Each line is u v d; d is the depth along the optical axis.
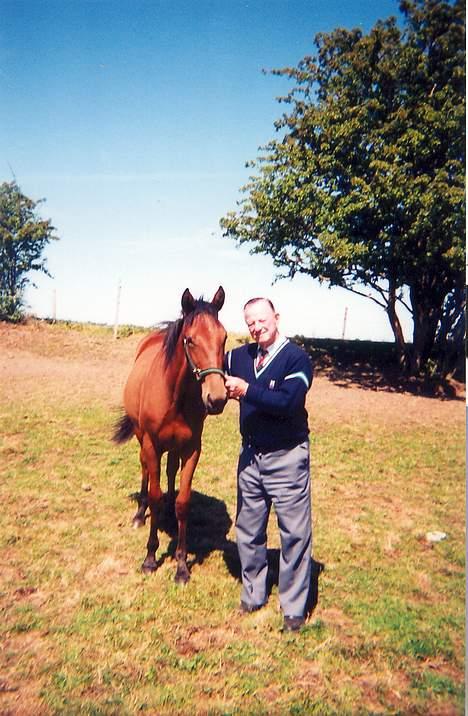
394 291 17.25
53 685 2.60
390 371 18.56
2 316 19.56
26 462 6.20
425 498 5.81
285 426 3.04
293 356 3.00
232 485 5.80
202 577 3.74
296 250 17.33
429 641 3.08
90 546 4.14
